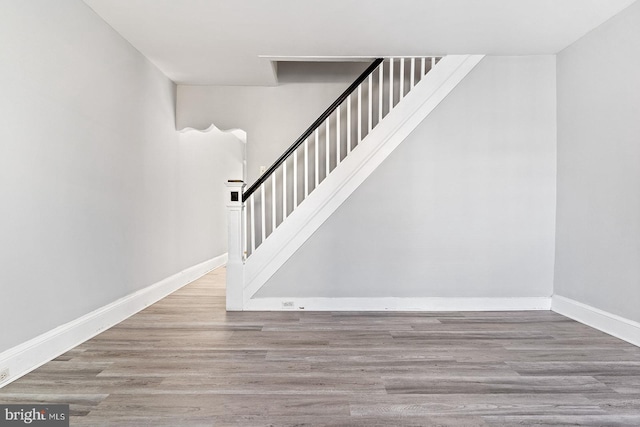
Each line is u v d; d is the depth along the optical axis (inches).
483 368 97.0
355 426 70.4
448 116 159.5
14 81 88.9
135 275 152.3
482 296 159.6
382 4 117.3
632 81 117.7
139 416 73.4
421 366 98.2
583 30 135.6
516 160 158.9
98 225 124.6
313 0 114.6
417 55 157.9
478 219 159.6
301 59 161.2
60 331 105.3
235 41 143.5
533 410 76.4
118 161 137.1
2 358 85.7
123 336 122.0
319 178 188.4
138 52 151.9
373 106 185.8
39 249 97.3
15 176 89.4
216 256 290.2
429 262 160.2
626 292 119.6
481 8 120.0
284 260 159.5
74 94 111.1
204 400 79.9
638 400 80.7
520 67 158.4
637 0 115.6
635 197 116.3
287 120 192.5
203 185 255.6
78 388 85.0
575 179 144.9
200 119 193.8
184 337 121.4
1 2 85.2
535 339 120.3
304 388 85.6
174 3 115.7
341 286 160.1
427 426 70.5
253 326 134.3
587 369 96.6
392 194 159.9
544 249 158.4
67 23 107.8
